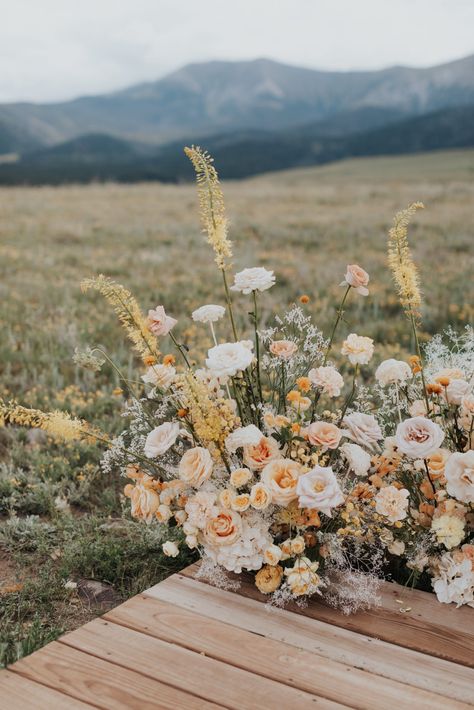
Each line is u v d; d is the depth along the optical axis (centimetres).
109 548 338
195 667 222
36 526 363
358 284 310
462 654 233
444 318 798
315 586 258
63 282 1047
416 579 280
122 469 341
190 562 336
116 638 237
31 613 300
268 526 278
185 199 2662
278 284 1044
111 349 707
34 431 500
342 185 3719
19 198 2625
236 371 296
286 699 208
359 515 286
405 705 207
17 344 736
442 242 1398
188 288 999
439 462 292
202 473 276
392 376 313
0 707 204
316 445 281
